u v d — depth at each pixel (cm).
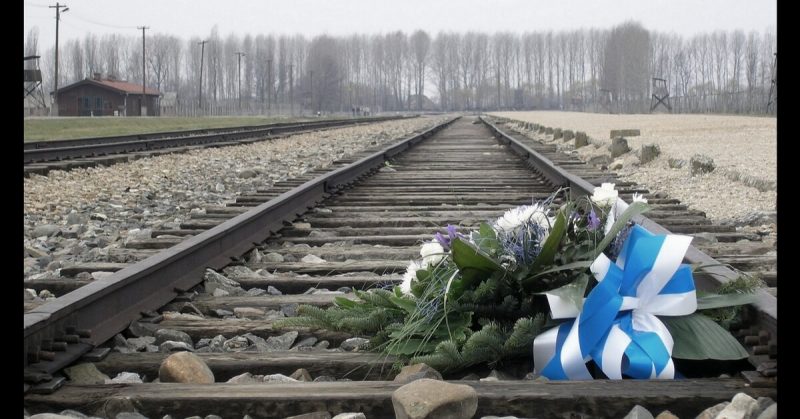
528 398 279
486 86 18438
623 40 13738
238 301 459
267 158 1798
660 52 15588
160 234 664
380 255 608
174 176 1343
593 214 361
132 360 340
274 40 16612
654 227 517
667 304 321
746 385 288
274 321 401
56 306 325
